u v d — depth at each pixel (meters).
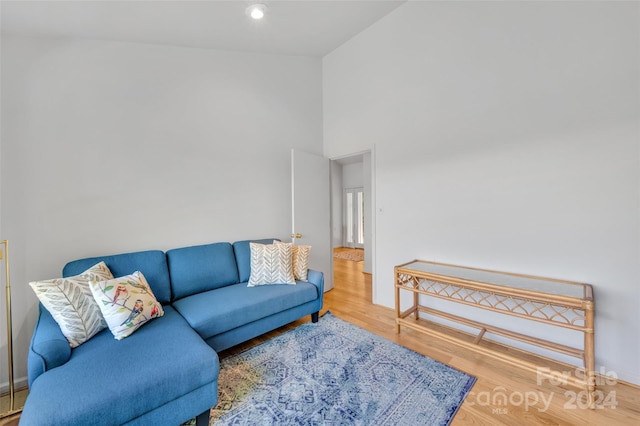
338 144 3.68
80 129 2.15
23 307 1.92
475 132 2.38
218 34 2.62
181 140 2.68
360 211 7.64
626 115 1.72
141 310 1.74
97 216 2.24
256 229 3.24
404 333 2.51
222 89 2.96
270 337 2.46
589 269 1.87
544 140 2.03
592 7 1.81
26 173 1.94
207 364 1.44
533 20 2.05
